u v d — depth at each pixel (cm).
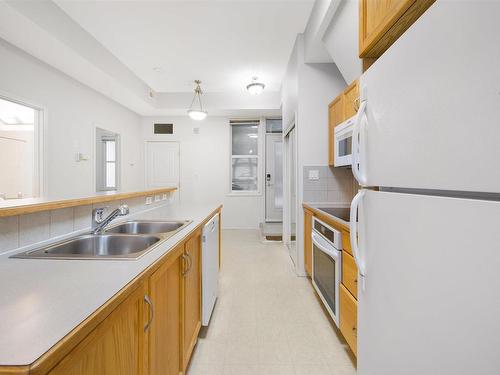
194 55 347
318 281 228
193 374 150
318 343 179
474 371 50
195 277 167
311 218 261
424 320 64
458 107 53
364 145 99
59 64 315
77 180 372
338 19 211
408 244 71
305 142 296
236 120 584
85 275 84
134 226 188
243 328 197
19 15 220
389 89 80
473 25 50
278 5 247
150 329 95
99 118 425
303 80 295
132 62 371
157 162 588
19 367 45
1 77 259
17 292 72
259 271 319
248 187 602
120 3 245
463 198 54
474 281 50
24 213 112
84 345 58
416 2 80
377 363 90
